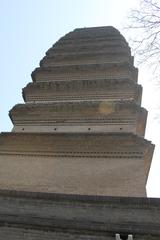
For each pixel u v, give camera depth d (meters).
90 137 27.31
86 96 31.55
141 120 29.50
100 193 25.50
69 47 36.69
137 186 25.25
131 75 32.72
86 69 33.34
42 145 28.06
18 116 30.77
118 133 26.98
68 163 27.16
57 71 34.06
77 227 19.75
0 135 28.86
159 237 18.67
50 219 20.30
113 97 30.97
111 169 26.19
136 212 19.58
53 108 30.27
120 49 35.16
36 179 27.05
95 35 37.44
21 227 20.39
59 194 20.97
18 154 28.33
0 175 27.67
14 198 21.38
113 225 19.41
